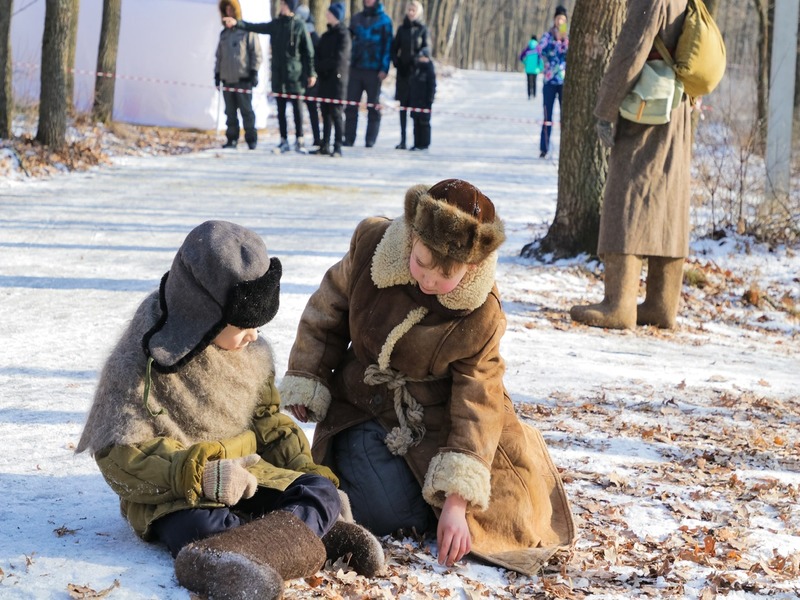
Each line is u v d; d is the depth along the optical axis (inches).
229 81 748.0
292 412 144.9
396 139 909.2
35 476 153.1
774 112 490.0
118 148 682.2
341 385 146.9
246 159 698.2
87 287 314.2
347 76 736.3
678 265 344.8
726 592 136.2
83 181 553.9
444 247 123.6
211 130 823.1
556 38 781.9
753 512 171.6
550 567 138.9
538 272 400.8
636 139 323.3
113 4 725.9
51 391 204.8
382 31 799.1
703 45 307.3
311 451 146.1
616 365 280.5
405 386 140.3
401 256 133.9
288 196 539.5
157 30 802.2
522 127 1064.8
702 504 173.6
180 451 117.9
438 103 1341.0
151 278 332.2
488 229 124.8
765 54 682.2
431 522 143.9
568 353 289.1
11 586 111.0
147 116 813.2
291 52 729.0
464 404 134.6
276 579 108.7
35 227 412.8
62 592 110.0
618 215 327.3
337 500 126.0
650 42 305.7
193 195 525.0
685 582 138.7
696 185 522.0
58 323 268.5
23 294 300.4
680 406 241.4
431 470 132.7
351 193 563.8
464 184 127.9
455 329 134.6
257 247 119.9
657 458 199.2
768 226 485.1
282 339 262.1
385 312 137.1
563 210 418.9
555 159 784.9
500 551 137.9
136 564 118.9
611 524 159.6
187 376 122.2
